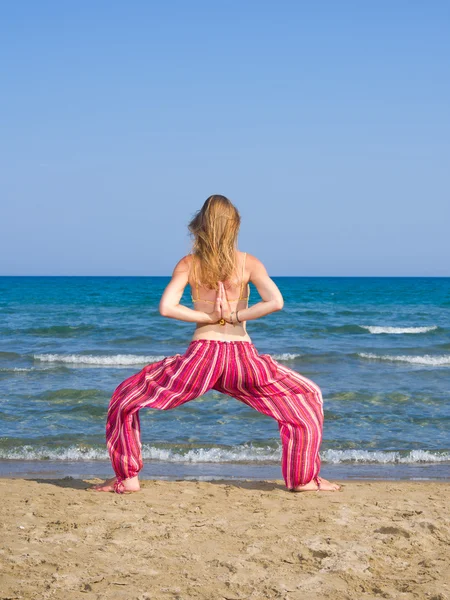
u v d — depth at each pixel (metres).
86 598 2.81
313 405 4.86
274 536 3.74
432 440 8.06
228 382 4.56
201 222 4.48
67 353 17.81
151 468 6.69
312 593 2.93
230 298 4.53
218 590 2.94
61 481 5.47
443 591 2.95
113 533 3.76
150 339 21.30
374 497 4.86
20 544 3.54
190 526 3.93
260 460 7.07
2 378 12.90
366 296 55.50
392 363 16.16
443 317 32.59
